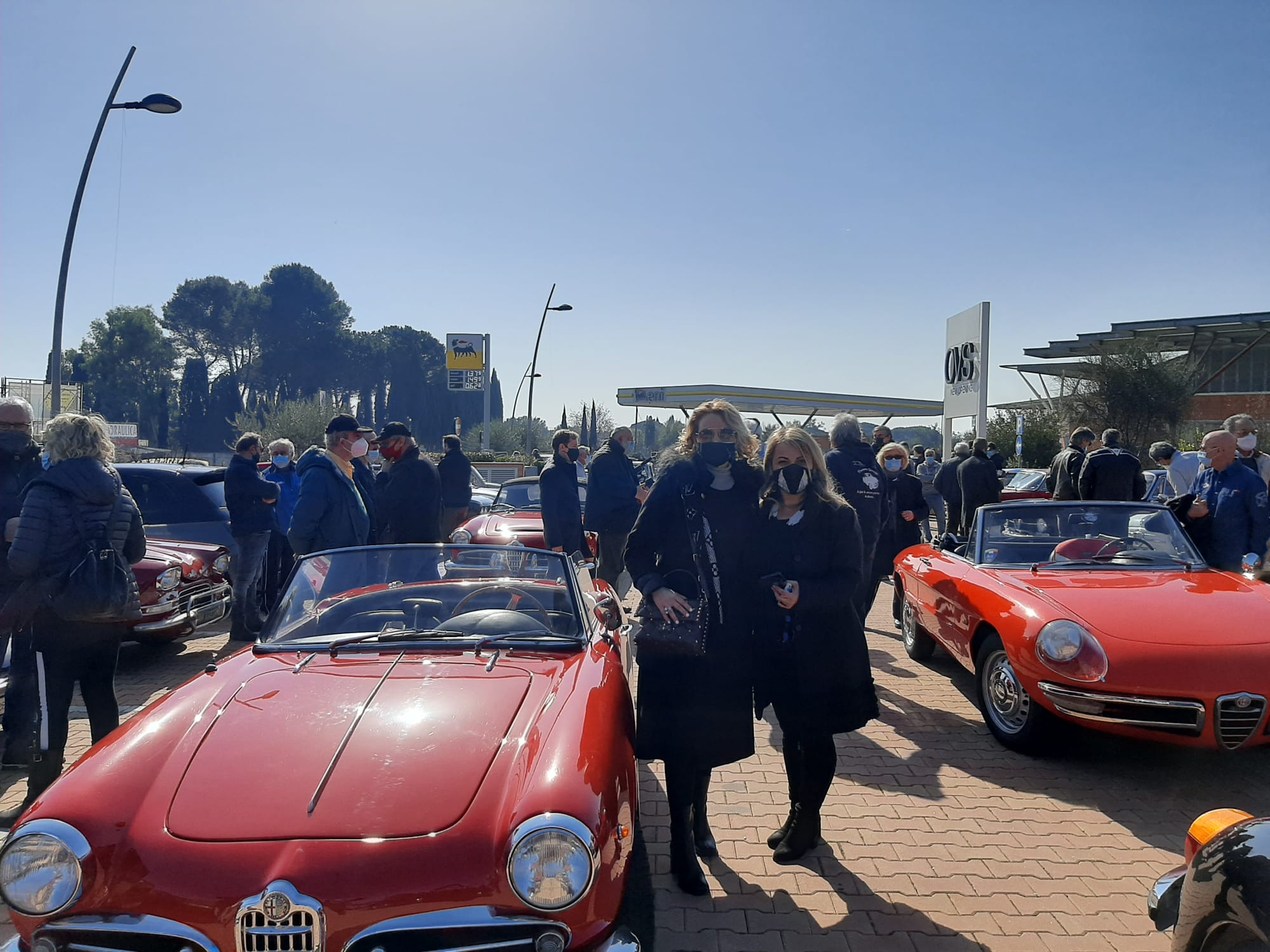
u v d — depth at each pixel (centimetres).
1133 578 515
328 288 9212
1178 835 383
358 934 212
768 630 343
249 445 734
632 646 475
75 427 396
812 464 334
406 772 244
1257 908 191
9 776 458
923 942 300
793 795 361
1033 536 586
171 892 215
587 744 256
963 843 376
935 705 579
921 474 1700
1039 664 443
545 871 215
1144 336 3281
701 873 333
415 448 699
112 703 416
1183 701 405
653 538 330
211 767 249
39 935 220
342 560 396
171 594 651
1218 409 3488
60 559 383
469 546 401
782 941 301
